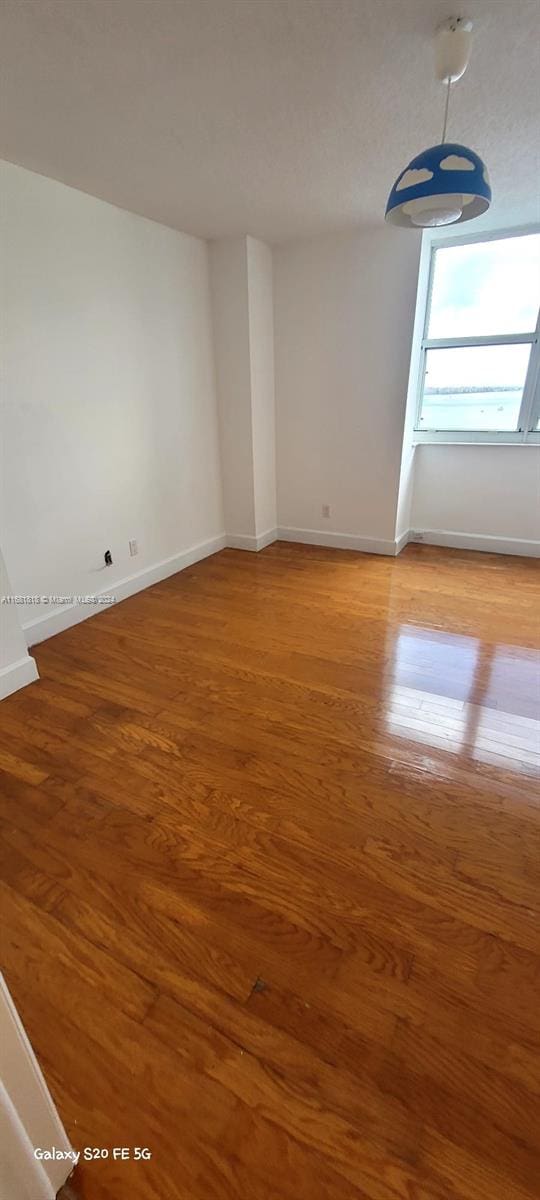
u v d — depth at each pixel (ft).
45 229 8.25
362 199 9.34
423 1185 2.98
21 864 5.06
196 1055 3.59
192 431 12.63
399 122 6.70
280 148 7.33
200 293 12.00
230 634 9.64
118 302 9.87
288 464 14.37
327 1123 3.24
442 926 4.42
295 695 7.72
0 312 7.81
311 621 10.10
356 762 6.32
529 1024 3.73
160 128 6.73
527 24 4.90
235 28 4.96
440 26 4.96
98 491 10.25
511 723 6.99
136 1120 3.28
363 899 4.66
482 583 11.67
